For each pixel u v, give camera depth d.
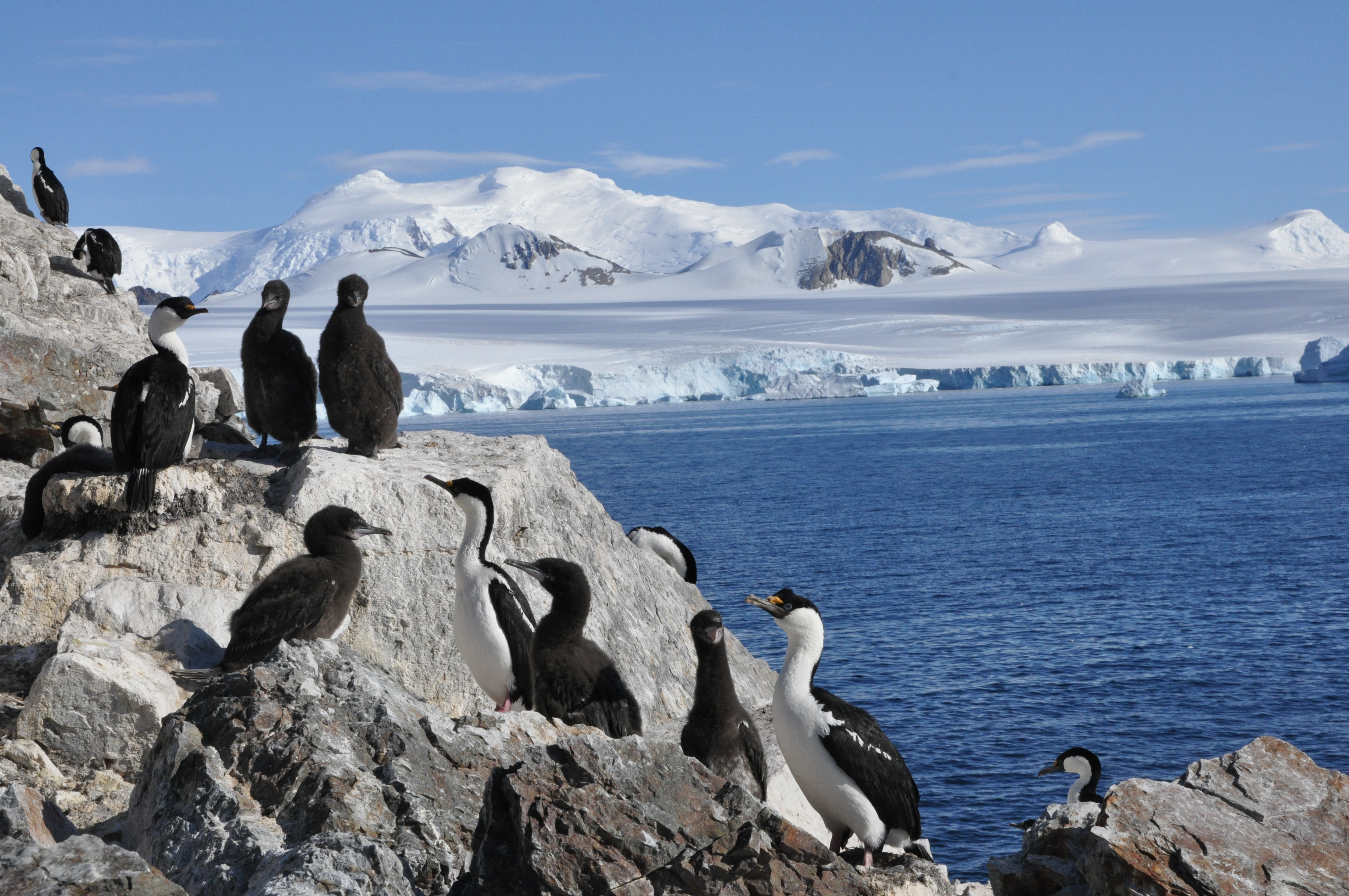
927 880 10.20
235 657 13.98
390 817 9.78
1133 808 12.79
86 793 12.39
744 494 169.50
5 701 14.45
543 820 9.02
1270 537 118.44
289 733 10.49
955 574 104.06
